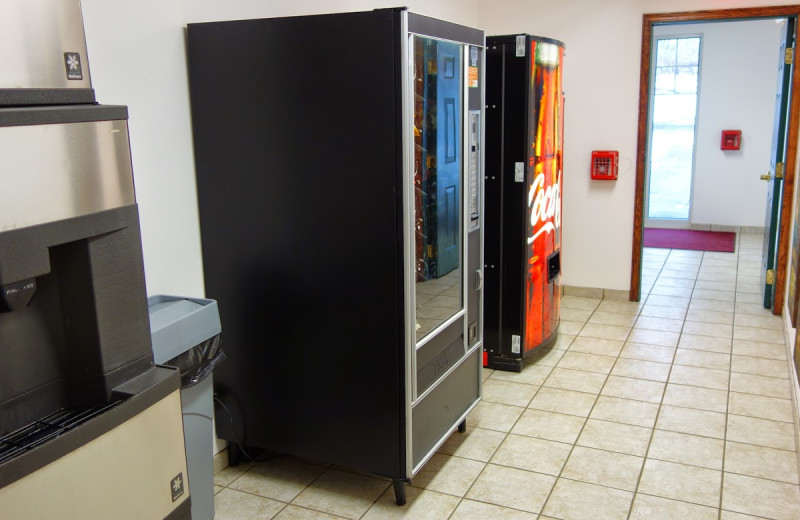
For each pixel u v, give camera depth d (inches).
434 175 104.0
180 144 101.7
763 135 286.7
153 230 98.3
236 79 98.7
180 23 100.3
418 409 101.4
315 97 94.3
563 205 211.5
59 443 53.8
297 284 101.4
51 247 60.6
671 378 148.7
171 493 67.4
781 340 170.6
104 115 60.7
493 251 150.0
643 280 232.5
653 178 315.9
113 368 63.9
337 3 141.2
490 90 142.3
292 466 115.7
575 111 205.0
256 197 101.3
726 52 283.6
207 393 95.1
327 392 102.9
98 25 87.4
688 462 113.5
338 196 95.7
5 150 51.5
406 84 88.6
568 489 106.3
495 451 119.1
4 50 54.0
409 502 103.9
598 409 134.7
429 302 106.0
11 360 58.2
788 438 120.7
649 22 192.4
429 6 179.5
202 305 95.0
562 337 177.8
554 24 203.9
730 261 254.5
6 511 50.0
